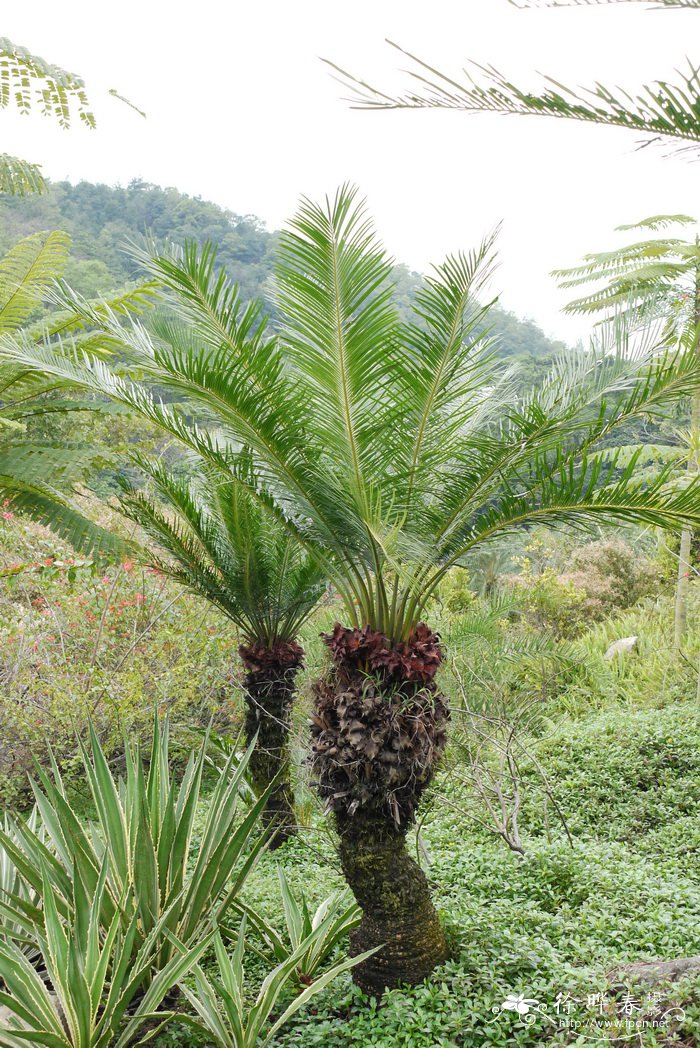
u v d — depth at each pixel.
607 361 4.54
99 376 4.75
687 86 2.05
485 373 4.62
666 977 3.97
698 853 6.43
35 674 9.16
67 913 3.95
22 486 4.62
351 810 4.55
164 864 4.10
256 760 7.57
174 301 4.42
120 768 9.97
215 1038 3.71
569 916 5.10
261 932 4.89
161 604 9.98
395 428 4.47
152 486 7.32
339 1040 3.97
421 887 4.69
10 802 8.98
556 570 16.06
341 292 3.98
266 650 7.66
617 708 10.36
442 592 11.37
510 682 9.75
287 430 4.53
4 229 20.45
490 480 4.61
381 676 4.65
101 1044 3.36
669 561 13.85
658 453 8.72
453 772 7.53
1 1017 3.94
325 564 5.04
